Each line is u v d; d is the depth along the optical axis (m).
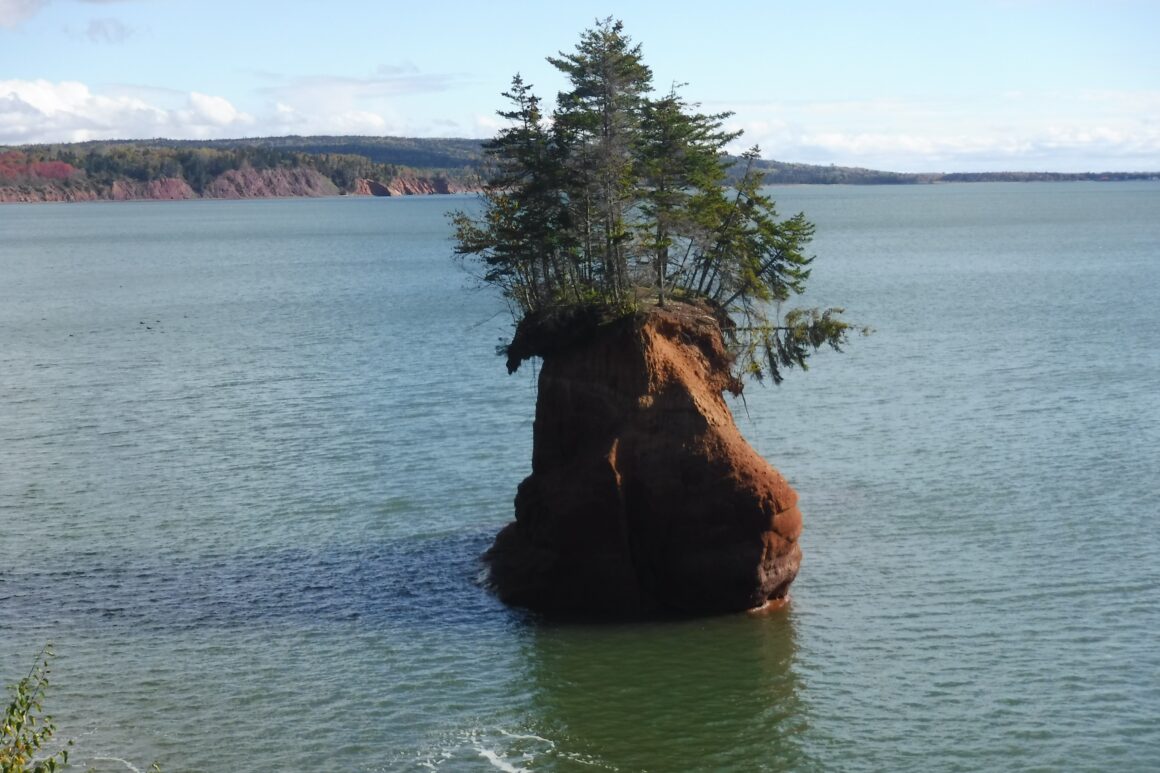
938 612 49.97
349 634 49.19
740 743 40.56
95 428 84.19
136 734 41.09
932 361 102.69
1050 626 48.22
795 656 46.75
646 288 55.12
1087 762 38.59
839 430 78.88
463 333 126.31
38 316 152.00
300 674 45.59
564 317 53.25
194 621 50.38
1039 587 51.97
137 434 82.00
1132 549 55.78
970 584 52.59
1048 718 41.28
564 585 51.75
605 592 51.34
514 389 94.44
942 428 78.38
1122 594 50.91
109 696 43.72
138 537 60.56
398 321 138.00
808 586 53.22
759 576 50.47
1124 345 107.69
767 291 58.62
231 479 70.38
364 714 42.62
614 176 54.25
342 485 68.69
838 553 56.81
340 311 149.88
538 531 52.59
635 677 45.44
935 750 39.66
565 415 52.88
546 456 53.56
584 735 41.22
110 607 51.78
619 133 55.69
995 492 64.62
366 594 53.25
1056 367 97.94
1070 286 159.38
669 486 50.94
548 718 42.31
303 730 41.44
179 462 74.31
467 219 62.69
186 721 41.97
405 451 75.62
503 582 53.31
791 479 68.38
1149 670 44.28
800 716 42.16
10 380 104.31
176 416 87.75
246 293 177.00
